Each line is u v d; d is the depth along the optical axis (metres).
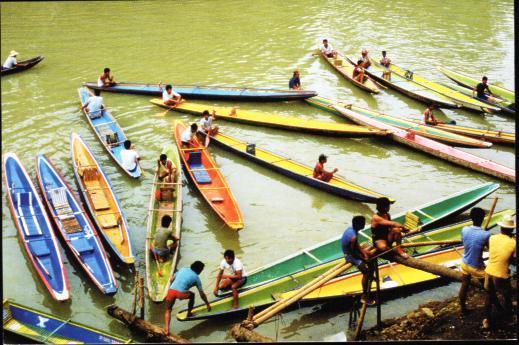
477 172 15.74
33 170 15.85
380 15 31.56
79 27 27.91
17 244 12.52
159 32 27.73
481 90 19.69
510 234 8.94
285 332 10.23
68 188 13.95
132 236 12.97
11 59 22.50
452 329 9.41
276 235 13.08
